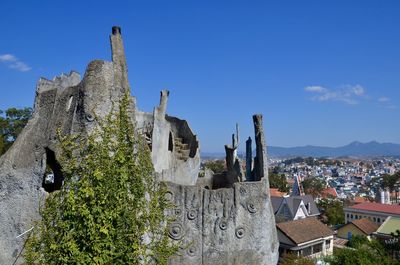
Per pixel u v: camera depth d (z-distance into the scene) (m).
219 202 15.69
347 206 95.44
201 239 15.28
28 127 14.66
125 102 13.85
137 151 14.11
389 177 155.88
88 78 13.98
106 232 12.09
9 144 49.16
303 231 53.31
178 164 21.05
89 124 13.77
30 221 13.53
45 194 13.62
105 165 12.77
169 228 14.83
